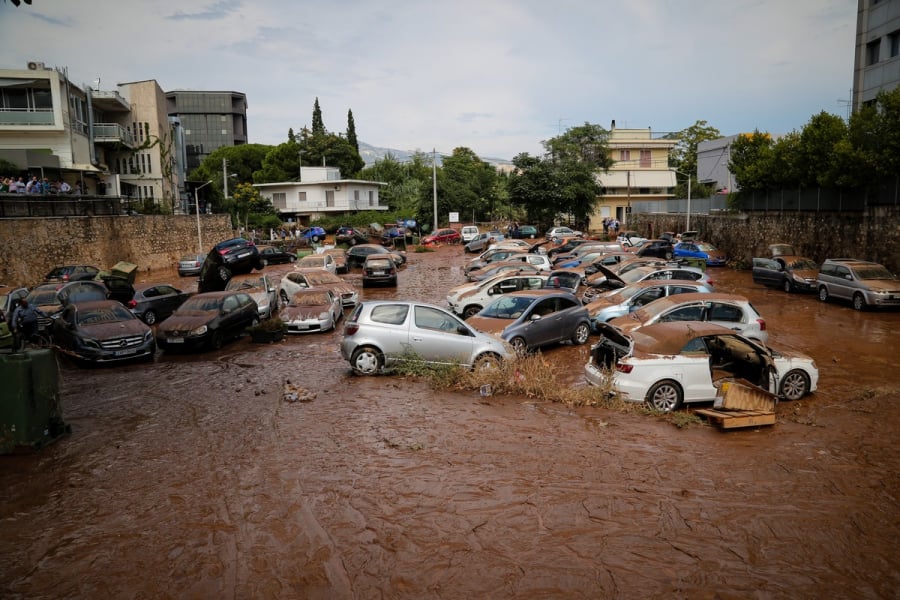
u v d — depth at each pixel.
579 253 30.52
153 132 48.12
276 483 7.24
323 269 26.09
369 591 5.02
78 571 5.45
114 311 15.92
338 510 6.50
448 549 5.64
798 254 29.84
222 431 9.31
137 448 8.62
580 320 15.58
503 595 4.91
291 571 5.36
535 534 5.88
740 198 35.88
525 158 57.78
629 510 6.34
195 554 5.69
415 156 89.25
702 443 8.43
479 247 45.91
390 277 28.66
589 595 4.89
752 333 12.66
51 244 29.73
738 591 4.91
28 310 16.02
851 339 16.17
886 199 23.83
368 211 68.38
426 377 12.05
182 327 15.93
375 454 8.11
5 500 6.98
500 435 8.80
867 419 9.46
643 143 67.44
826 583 5.02
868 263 21.69
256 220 61.44
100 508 6.71
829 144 27.00
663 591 4.93
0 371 8.39
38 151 35.06
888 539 5.71
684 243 35.34
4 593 5.12
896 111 22.23
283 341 17.31
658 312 12.92
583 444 8.39
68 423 9.94
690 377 10.03
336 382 12.23
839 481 7.04
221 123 112.88
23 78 35.78
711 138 77.44
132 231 37.81
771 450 8.12
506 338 13.82
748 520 6.11
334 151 77.94
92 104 43.34
